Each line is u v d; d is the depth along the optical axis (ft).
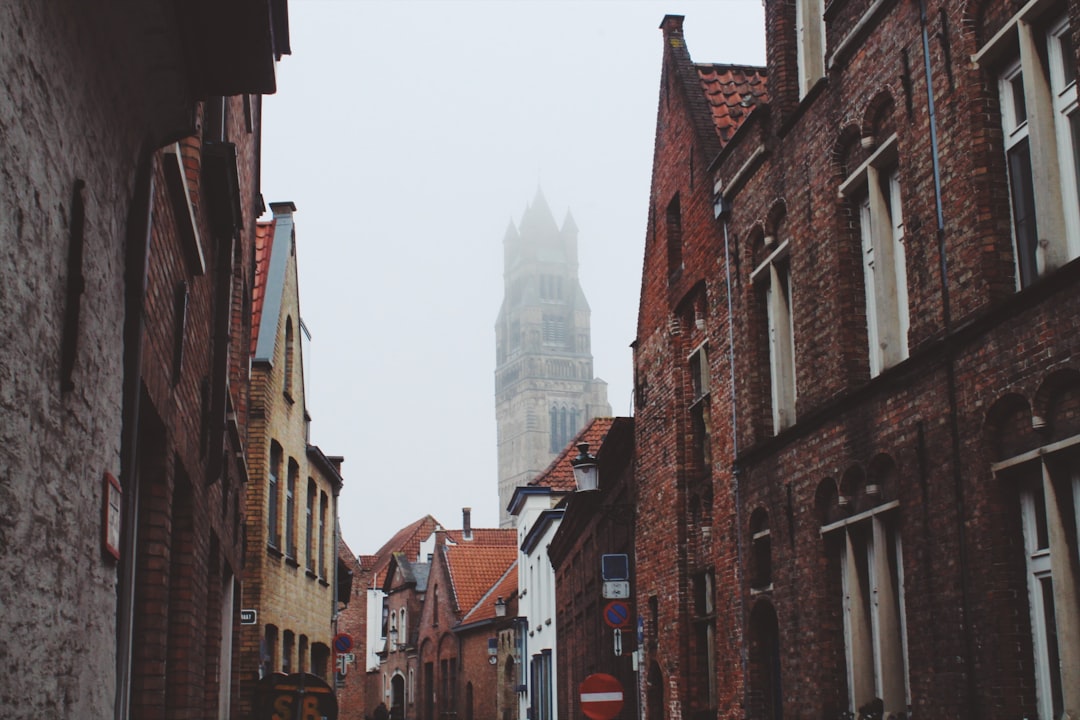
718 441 57.47
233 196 33.50
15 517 12.35
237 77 22.74
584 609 102.68
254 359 71.87
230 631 52.34
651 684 70.54
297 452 85.46
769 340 52.80
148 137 19.79
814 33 47.47
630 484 77.51
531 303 597.52
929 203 36.04
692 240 62.28
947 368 34.45
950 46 34.76
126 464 19.19
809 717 44.57
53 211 13.67
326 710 45.93
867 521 40.60
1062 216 30.04
